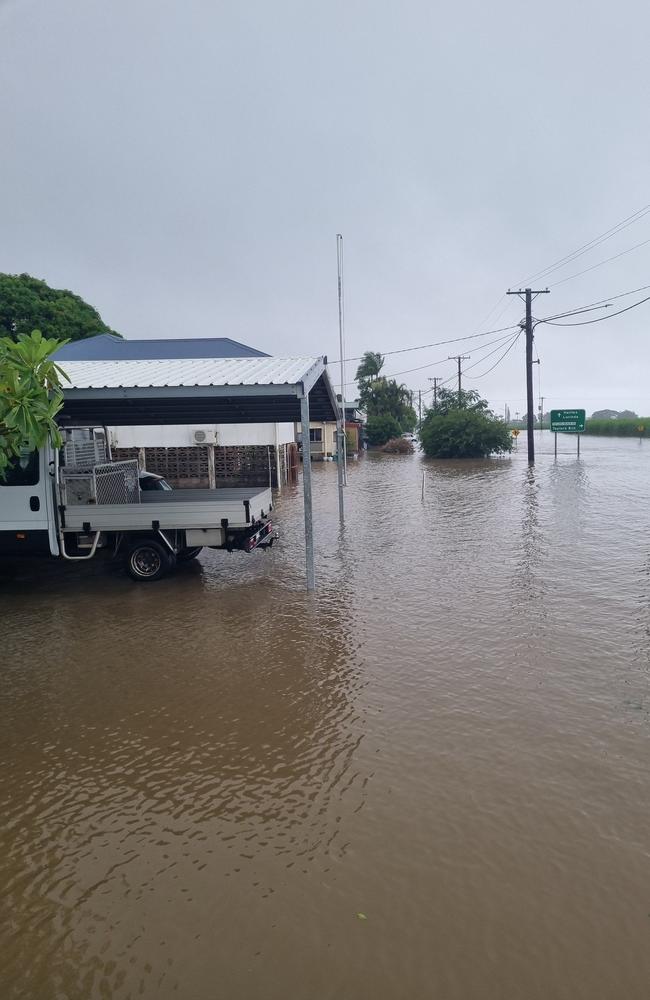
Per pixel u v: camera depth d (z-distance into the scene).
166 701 5.90
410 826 4.00
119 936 3.21
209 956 3.07
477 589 9.40
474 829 3.95
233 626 8.02
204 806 4.29
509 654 6.80
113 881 3.61
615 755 4.76
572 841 3.82
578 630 7.50
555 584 9.52
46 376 7.43
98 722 5.52
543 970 2.95
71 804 4.36
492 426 40.91
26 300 29.94
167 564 10.27
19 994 2.89
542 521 15.26
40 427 7.18
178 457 23.41
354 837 3.92
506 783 4.43
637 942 3.09
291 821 4.10
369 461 40.09
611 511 16.50
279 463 23.48
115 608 8.93
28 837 4.03
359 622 8.05
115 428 22.97
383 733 5.19
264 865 3.70
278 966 3.00
